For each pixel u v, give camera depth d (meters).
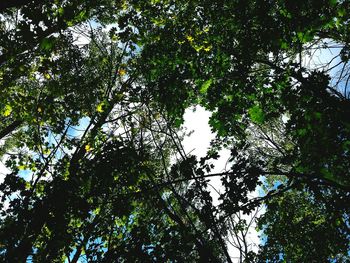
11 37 9.47
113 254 5.42
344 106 6.25
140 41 8.62
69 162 8.12
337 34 8.59
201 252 5.62
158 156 10.80
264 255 8.73
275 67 7.13
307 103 6.48
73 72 10.37
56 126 9.06
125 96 10.40
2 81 9.77
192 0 8.94
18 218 5.25
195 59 7.80
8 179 5.53
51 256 5.79
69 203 5.36
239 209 5.11
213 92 7.69
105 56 12.79
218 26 8.27
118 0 11.29
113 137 9.30
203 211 5.72
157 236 6.67
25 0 5.52
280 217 9.59
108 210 7.05
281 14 6.48
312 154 6.28
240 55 7.44
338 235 8.47
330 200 6.62
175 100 7.62
